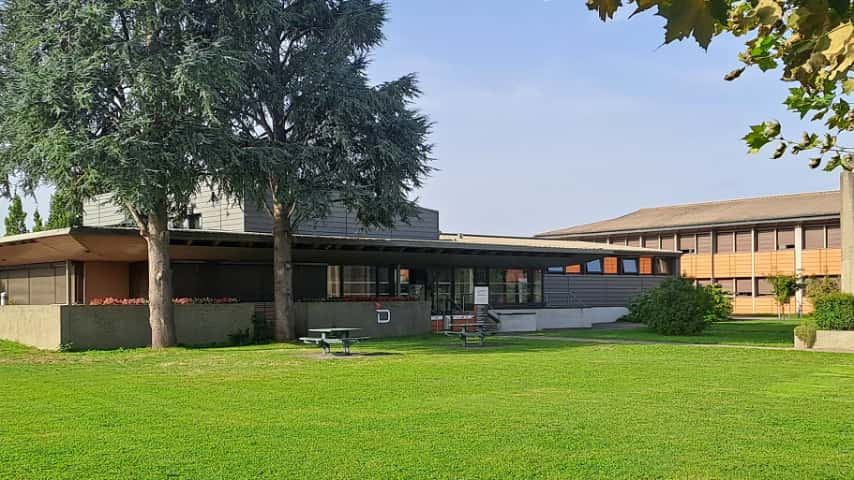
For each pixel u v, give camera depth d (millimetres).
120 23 25312
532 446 9469
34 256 31750
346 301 34062
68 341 26312
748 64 3309
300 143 27766
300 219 30359
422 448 9359
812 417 11547
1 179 25516
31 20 24766
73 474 8164
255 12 26234
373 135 29281
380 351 25422
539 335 34156
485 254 40688
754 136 3441
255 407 12773
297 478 7965
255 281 34812
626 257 51906
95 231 28188
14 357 23844
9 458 8922
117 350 26297
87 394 14625
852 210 25719
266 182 27547
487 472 8172
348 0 29625
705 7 2277
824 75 3047
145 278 32312
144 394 14547
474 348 26391
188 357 23453
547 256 44344
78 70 23250
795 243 58812
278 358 22781
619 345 27000
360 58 30719
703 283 63906
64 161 22859
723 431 10430
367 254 36719
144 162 23469
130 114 23922
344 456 8945
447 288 41531
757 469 8344
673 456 8945
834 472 8219
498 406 12688
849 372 17859
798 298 57750
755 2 2699
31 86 23250
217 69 23688
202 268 33344
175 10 24453
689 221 64938
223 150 25375
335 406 12812
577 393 14297
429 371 18359
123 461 8750
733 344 27438
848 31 2803
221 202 36938
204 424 11109
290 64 29281
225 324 30141
